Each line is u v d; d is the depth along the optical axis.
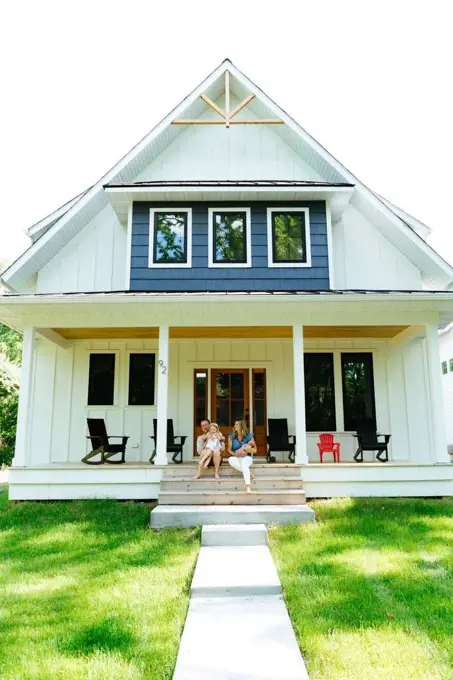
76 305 9.02
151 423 11.62
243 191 10.58
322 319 9.41
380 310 9.44
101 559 5.88
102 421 9.91
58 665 3.47
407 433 11.64
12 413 21.77
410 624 4.01
